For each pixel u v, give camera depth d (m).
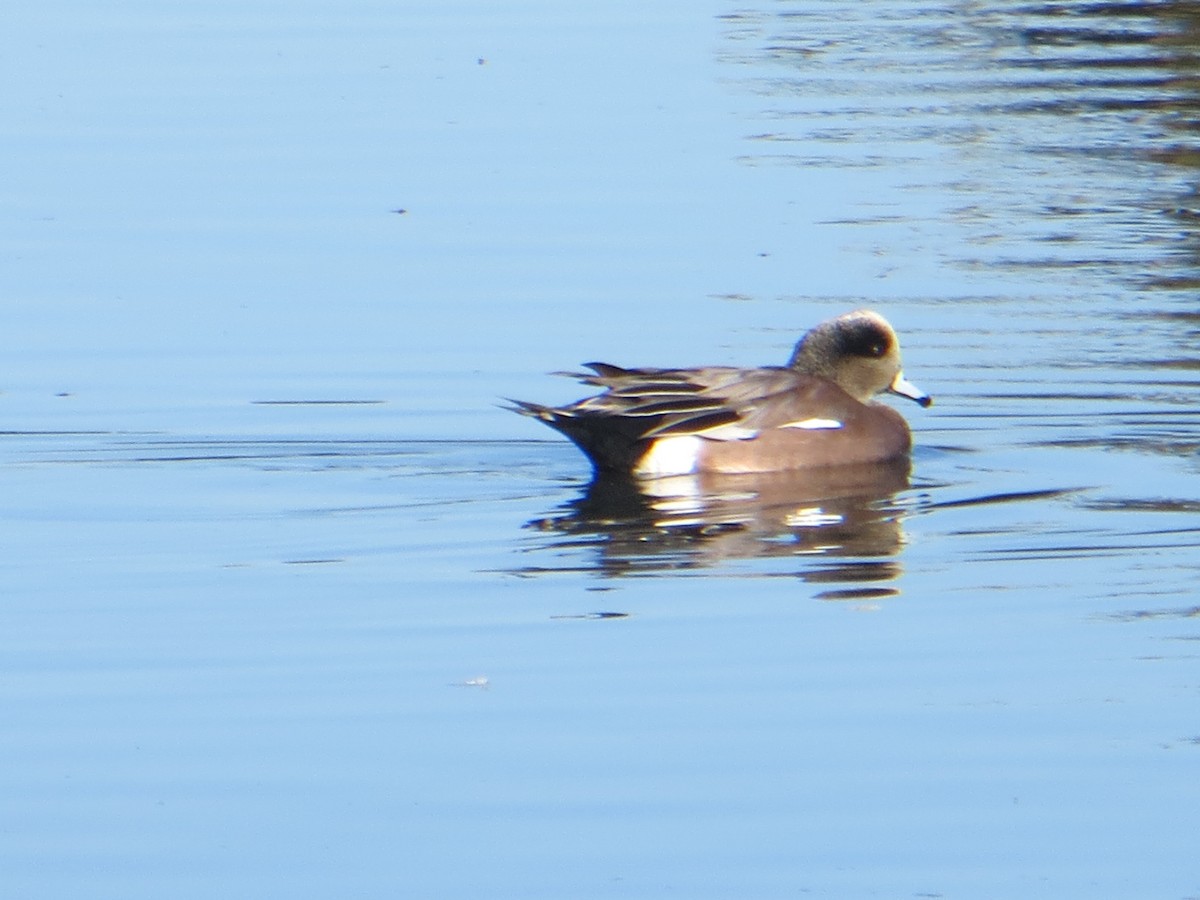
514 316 17.67
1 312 17.75
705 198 21.39
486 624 11.28
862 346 15.32
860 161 23.03
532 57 28.19
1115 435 14.93
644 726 9.91
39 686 10.48
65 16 30.62
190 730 9.92
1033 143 24.02
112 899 8.29
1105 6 32.53
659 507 13.48
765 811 8.99
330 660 10.80
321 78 26.61
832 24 31.16
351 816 8.99
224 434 14.97
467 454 14.72
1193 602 11.48
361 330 17.31
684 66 27.91
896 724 9.91
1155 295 18.25
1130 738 9.68
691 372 14.72
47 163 22.55
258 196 21.31
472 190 21.58
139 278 18.70
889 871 8.46
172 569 12.21
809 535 12.84
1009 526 12.94
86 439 14.83
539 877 8.43
